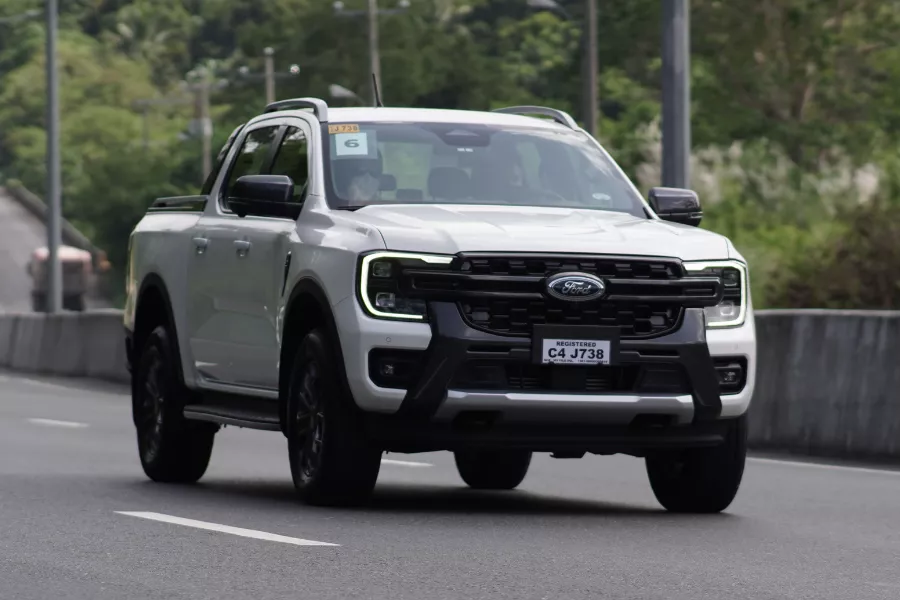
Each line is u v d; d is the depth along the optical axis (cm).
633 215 2364
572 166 2411
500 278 2073
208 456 2612
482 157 2378
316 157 2341
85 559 1716
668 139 4047
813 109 11856
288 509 2167
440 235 2095
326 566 1670
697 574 1647
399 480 2778
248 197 2312
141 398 2681
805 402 3434
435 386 2059
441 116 2447
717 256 2170
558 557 1747
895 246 5306
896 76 11700
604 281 2095
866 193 6881
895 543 1934
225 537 1878
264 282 2338
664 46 4053
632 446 2120
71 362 6569
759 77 11669
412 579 1593
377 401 2075
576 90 15112
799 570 1695
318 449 2172
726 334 2158
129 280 2808
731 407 2158
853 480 2795
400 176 2323
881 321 3303
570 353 2078
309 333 2188
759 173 7162
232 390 2453
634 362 2098
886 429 3256
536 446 2094
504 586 1556
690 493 2238
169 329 2636
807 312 3462
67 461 2939
